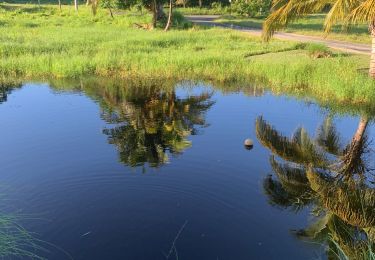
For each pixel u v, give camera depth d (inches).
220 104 544.1
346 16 521.0
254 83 668.1
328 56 808.3
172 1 1347.2
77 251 215.3
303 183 305.0
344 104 544.4
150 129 432.1
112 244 221.9
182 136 408.8
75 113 490.9
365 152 381.1
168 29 1322.6
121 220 245.1
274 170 326.0
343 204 262.2
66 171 317.1
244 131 429.1
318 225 247.6
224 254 217.0
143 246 221.5
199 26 1437.0
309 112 510.3
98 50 871.1
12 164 332.2
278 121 470.0
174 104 541.0
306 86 637.3
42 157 348.2
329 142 403.5
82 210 255.3
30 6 2091.5
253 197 278.8
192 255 215.3
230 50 911.0
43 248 216.4
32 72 707.4
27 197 272.2
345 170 336.2
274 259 214.4
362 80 579.5
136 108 518.0
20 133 414.0
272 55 852.0
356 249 224.8
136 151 364.2
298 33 1264.8
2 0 2391.7
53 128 431.2
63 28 1284.4
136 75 705.0
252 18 1932.8
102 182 296.5
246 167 331.3
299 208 267.4
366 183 310.3
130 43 967.6
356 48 945.5
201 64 754.2
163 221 245.3
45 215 249.1
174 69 725.9
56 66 717.9
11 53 821.2
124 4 1470.2
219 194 281.7
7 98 562.9
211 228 240.2
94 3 1557.6
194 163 335.9
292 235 236.7
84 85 641.6
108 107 519.5
